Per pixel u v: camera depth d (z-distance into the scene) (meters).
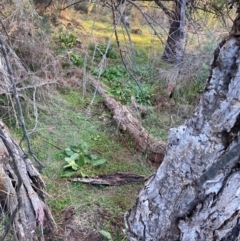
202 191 1.56
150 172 3.58
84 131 4.15
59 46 6.05
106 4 2.88
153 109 4.91
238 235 1.69
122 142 4.07
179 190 1.62
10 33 4.04
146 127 4.47
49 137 3.81
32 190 2.49
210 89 1.43
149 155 3.82
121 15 2.58
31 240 2.29
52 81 4.31
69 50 5.67
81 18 5.73
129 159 3.77
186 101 5.19
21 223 2.30
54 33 6.01
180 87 5.25
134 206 1.85
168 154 1.62
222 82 1.39
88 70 5.02
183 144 1.55
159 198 1.70
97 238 2.59
